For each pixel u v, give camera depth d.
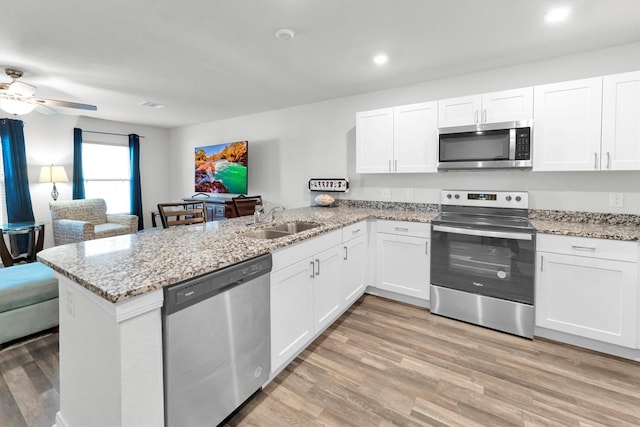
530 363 2.05
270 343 1.77
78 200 4.71
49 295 2.41
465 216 2.94
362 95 3.68
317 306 2.25
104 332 1.14
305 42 2.33
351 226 2.76
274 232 2.53
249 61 2.68
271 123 4.55
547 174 2.74
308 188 4.21
